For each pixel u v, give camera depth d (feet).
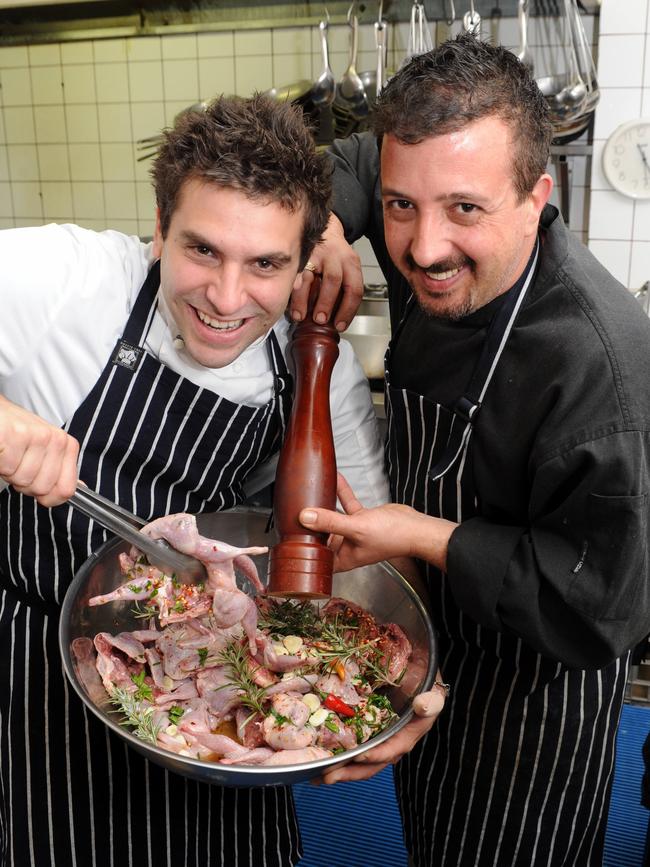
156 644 3.72
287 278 3.43
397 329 4.49
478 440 3.81
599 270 3.68
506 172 3.07
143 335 3.79
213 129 3.15
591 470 3.26
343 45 9.06
